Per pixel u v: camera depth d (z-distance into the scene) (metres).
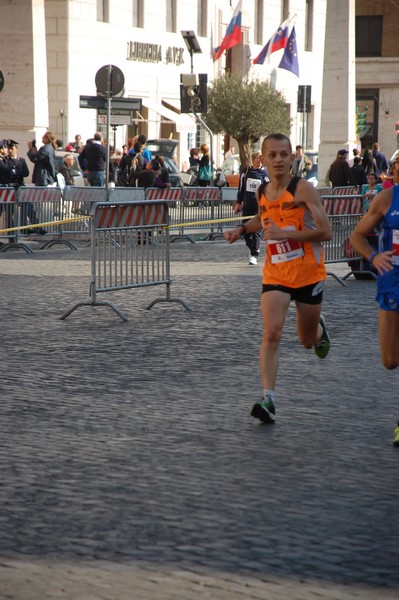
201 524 7.78
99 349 15.17
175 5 65.69
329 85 53.25
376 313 19.11
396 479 8.99
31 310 19.03
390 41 95.62
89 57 58.56
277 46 67.75
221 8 70.56
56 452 9.76
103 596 6.43
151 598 6.40
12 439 10.22
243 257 30.31
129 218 19.20
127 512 8.05
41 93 49.75
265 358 10.96
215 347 15.42
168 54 64.88
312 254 11.16
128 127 61.78
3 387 12.58
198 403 11.83
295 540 7.46
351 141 53.50
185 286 22.83
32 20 49.09
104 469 9.21
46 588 6.55
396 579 6.77
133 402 11.85
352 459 9.61
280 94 64.69
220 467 9.30
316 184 56.38
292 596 6.45
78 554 7.14
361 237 10.15
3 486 8.70
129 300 20.52
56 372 13.51
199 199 38.44
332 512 8.09
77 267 26.70
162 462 9.44
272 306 11.07
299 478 8.98
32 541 7.40
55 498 8.38
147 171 39.38
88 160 41.34
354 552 7.24
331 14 52.84
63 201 34.25
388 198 10.05
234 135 63.50
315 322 11.52
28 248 31.50
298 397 12.18
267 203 11.26
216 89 63.03
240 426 10.80
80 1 57.72
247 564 6.98
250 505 8.23
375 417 11.25
